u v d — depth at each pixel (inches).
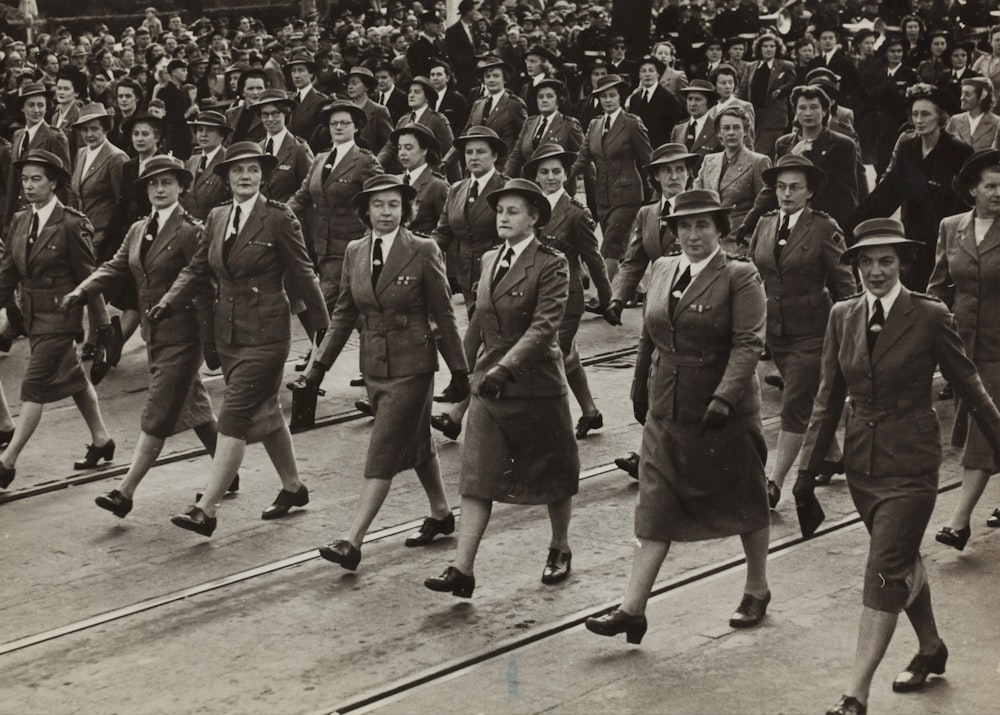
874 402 293.7
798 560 377.1
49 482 463.5
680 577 368.5
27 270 457.7
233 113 736.3
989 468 372.2
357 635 339.9
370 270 379.9
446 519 401.1
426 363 380.2
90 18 1675.7
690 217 321.7
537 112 871.7
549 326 352.2
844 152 518.3
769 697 300.0
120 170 619.5
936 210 480.1
